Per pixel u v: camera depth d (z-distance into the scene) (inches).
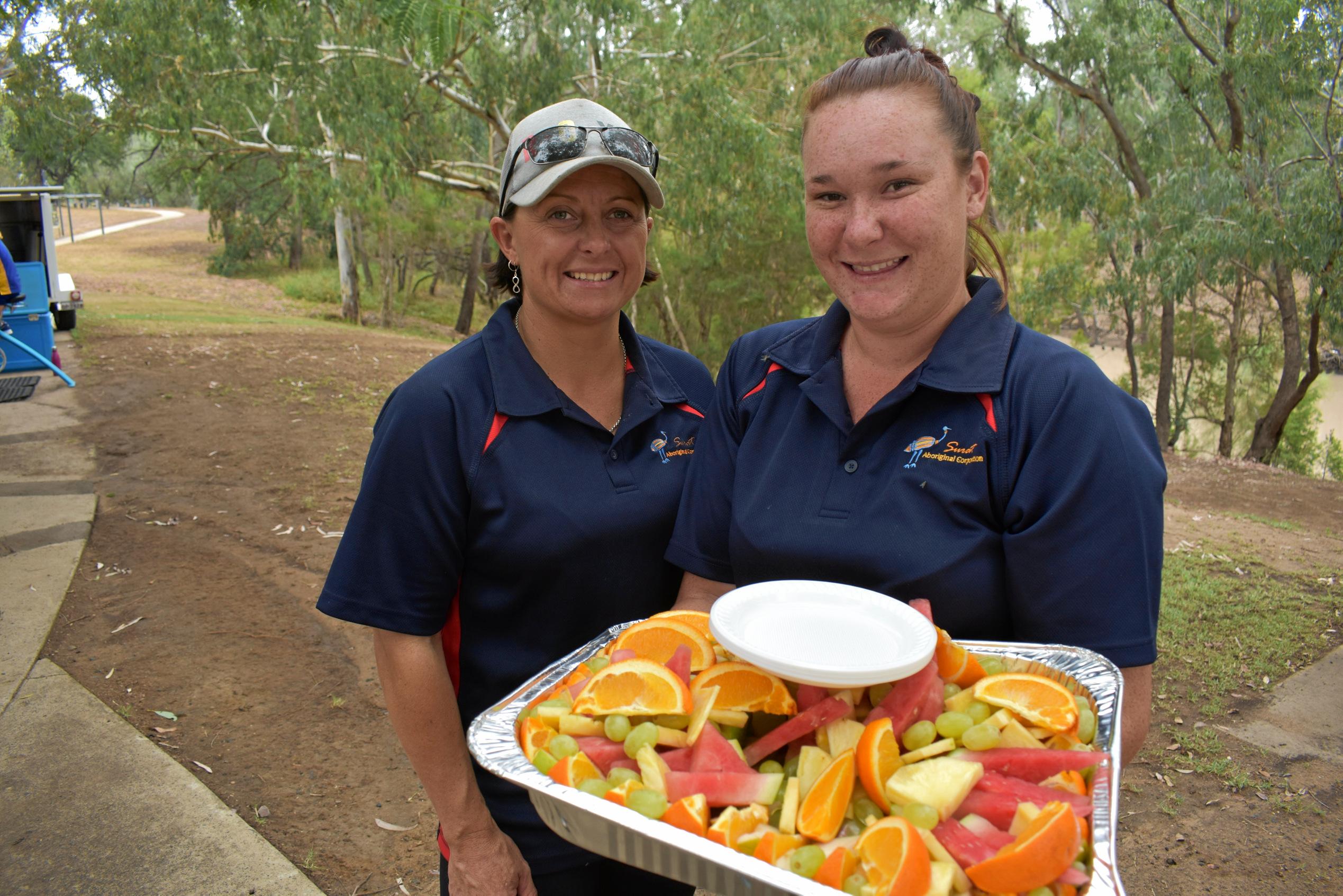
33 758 149.0
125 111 633.6
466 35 487.5
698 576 74.9
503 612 74.4
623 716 52.4
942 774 44.8
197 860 125.8
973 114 63.7
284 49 533.3
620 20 536.7
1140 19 622.5
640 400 76.9
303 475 322.0
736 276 828.0
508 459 71.3
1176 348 875.4
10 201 586.2
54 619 203.6
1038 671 55.0
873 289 62.2
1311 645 215.2
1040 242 773.3
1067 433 57.7
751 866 40.6
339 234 1031.0
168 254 1621.6
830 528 64.6
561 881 75.7
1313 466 960.3
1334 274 563.8
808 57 635.5
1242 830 143.6
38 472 320.8
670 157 585.9
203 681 177.6
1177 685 193.0
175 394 445.7
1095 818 43.0
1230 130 650.8
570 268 72.1
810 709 50.1
